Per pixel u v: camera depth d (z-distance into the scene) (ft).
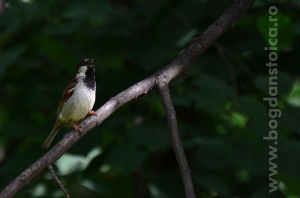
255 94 38.11
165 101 22.25
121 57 39.75
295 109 32.14
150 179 34.78
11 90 39.63
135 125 33.09
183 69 24.23
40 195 34.53
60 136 35.09
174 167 40.68
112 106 22.33
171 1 37.60
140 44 37.32
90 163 33.71
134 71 37.68
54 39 39.99
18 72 41.34
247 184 34.76
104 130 32.55
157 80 23.16
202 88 31.63
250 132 30.55
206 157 32.55
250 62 38.14
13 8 36.52
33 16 35.24
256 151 30.78
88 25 39.34
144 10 39.14
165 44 36.58
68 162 32.45
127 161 30.53
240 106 30.83
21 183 19.93
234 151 31.04
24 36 37.78
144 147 31.50
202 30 37.83
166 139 31.42
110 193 34.17
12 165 33.17
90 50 39.24
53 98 39.01
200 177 33.32
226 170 33.91
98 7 34.63
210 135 35.06
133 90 22.75
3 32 35.32
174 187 34.19
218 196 36.40
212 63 36.65
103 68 40.01
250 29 39.32
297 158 29.96
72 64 41.37
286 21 38.06
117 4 46.09
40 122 39.52
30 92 38.81
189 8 37.91
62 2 36.37
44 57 42.45
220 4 37.91
